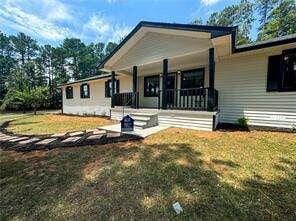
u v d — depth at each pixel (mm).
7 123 15008
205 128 8422
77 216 3318
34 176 4879
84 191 4016
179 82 12516
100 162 5352
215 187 3834
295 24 26109
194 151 5727
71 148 6762
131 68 12328
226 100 9703
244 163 4855
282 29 26969
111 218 3197
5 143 8102
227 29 7246
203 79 11414
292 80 7871
